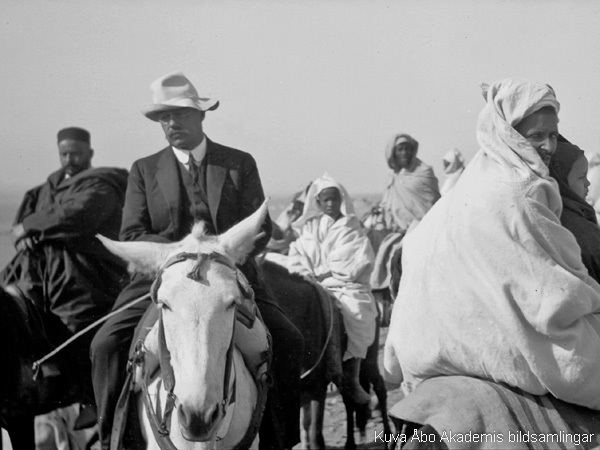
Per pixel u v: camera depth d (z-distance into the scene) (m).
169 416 5.03
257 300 6.23
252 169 6.50
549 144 4.62
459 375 4.55
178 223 6.30
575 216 4.78
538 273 4.36
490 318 4.43
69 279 7.68
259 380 5.59
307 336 8.10
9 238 18.45
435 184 15.88
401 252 5.42
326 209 9.59
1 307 7.43
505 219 4.43
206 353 4.64
